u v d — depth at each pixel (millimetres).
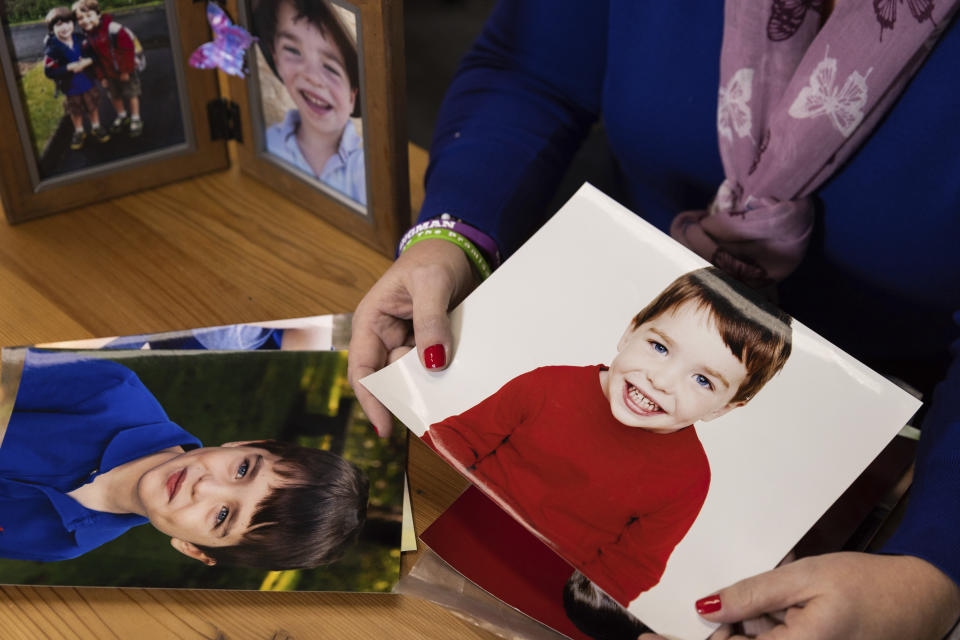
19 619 585
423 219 803
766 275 854
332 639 582
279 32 857
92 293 853
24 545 610
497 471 561
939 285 811
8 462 662
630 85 914
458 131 921
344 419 707
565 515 542
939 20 676
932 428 617
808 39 758
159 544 613
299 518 633
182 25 898
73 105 893
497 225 797
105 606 591
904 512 598
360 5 768
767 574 508
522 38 973
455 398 601
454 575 606
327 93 862
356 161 885
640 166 982
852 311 896
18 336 802
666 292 625
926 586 510
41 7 824
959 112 709
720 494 546
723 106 816
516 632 572
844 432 562
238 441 683
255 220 958
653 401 584
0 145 874
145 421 696
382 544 623
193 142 980
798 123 763
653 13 857
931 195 759
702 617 504
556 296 637
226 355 762
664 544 529
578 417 584
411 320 726
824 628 485
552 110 950
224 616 589
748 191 830
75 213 953
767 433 564
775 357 588
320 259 913
